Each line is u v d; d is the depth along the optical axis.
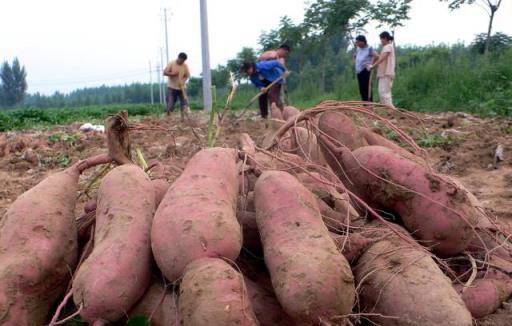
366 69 15.53
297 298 2.37
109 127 3.64
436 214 3.14
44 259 2.94
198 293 2.30
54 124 25.02
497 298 3.12
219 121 4.32
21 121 24.56
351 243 3.04
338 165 3.60
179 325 2.45
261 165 3.37
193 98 67.25
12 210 3.12
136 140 11.81
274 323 2.69
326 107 3.69
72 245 3.20
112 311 2.60
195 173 3.02
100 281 2.59
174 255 2.58
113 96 125.44
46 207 3.15
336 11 30.09
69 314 3.07
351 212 3.64
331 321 2.39
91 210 3.57
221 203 2.80
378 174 3.29
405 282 2.72
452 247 3.18
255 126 13.41
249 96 32.47
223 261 2.52
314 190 3.60
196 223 2.62
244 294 2.35
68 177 3.49
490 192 6.36
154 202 3.15
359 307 2.88
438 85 20.42
